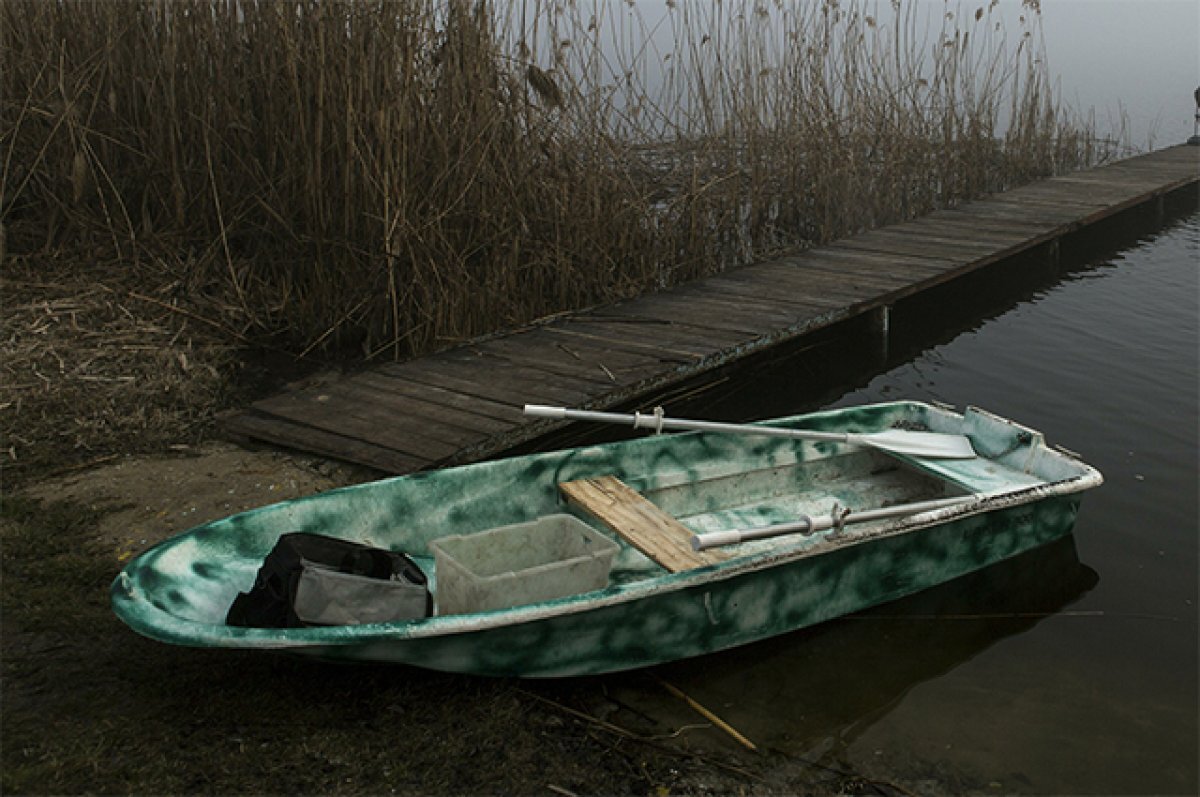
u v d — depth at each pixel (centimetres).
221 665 376
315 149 692
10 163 776
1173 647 432
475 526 453
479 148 724
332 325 712
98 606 409
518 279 779
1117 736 374
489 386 630
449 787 327
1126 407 694
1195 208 1341
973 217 1100
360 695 365
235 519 398
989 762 358
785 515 512
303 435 563
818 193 1027
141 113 772
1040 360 795
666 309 787
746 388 754
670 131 1105
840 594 434
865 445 506
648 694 388
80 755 324
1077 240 1185
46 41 764
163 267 749
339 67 679
